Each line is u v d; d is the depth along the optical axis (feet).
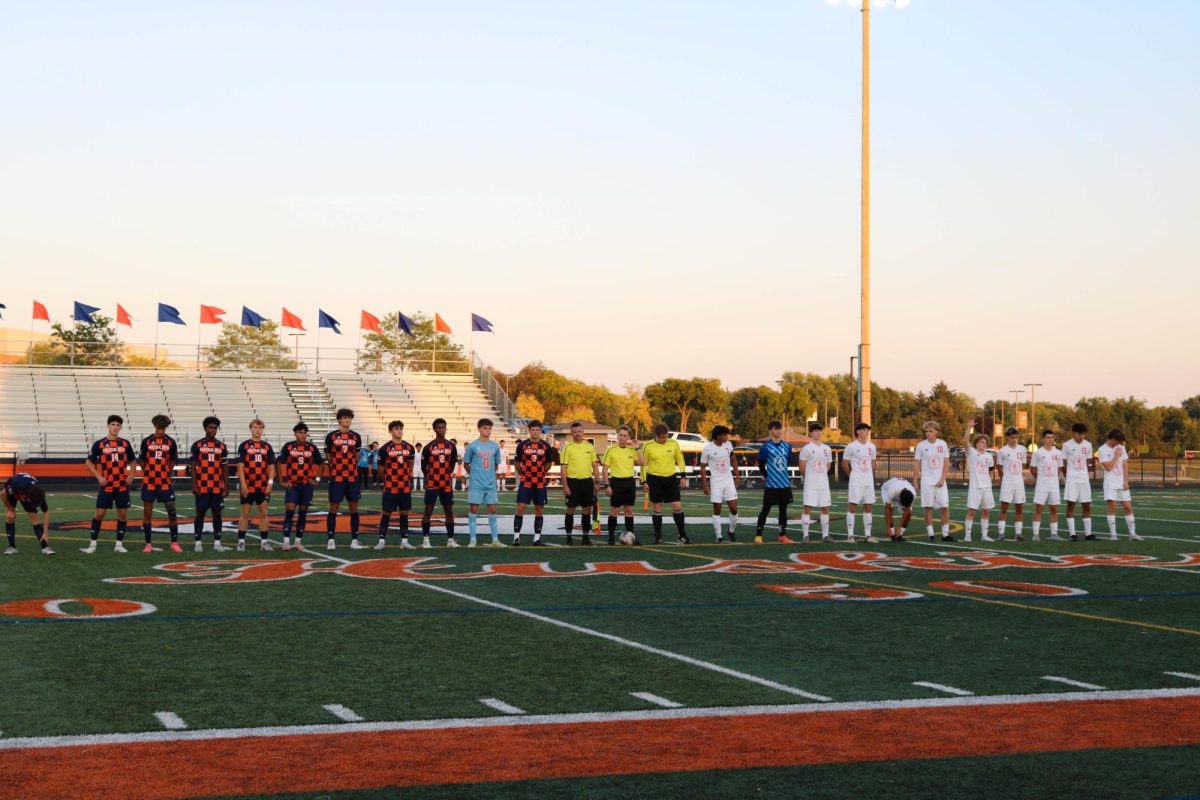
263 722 22.67
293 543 60.59
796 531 71.97
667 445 62.90
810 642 31.89
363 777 18.97
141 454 57.21
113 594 41.37
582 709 23.89
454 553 57.57
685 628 34.27
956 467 185.57
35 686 25.86
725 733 21.94
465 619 35.96
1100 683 26.53
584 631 33.71
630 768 19.57
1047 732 22.04
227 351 171.22
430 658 29.43
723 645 31.40
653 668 28.19
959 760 20.12
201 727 22.26
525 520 81.71
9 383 155.33
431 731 22.04
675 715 23.38
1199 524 79.51
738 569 50.29
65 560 53.06
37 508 56.08
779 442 64.44
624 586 44.32
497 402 176.24
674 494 63.00
